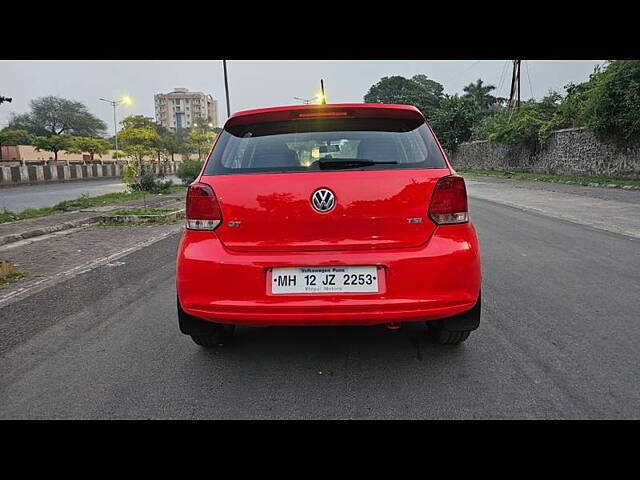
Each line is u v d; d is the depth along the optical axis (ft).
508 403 8.40
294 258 8.91
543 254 20.92
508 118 104.58
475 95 209.26
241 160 9.59
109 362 10.56
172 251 23.84
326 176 9.01
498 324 12.33
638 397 8.51
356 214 8.91
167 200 52.11
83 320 13.48
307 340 11.60
